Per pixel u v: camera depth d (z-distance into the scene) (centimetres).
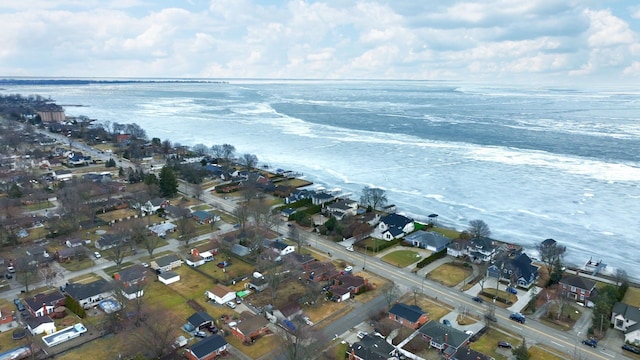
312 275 9812
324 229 12462
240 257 10875
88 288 8775
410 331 7856
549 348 7525
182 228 11938
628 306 8362
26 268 9344
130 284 9112
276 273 9656
